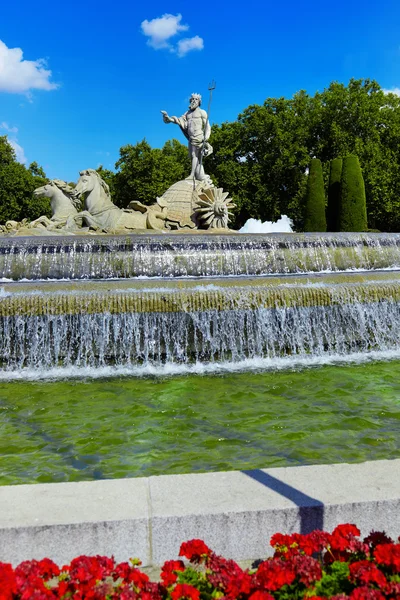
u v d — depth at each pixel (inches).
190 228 867.4
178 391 334.6
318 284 459.5
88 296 401.7
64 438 257.1
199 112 999.0
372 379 360.8
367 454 235.5
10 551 130.5
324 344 446.3
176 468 221.8
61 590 113.2
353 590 112.8
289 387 340.8
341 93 1759.4
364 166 1609.3
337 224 1309.1
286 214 1879.9
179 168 1883.6
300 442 249.1
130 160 1852.9
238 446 245.3
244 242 601.6
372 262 642.8
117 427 271.3
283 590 116.5
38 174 2251.5
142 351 411.2
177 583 120.0
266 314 426.3
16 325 396.2
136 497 143.8
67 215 820.0
